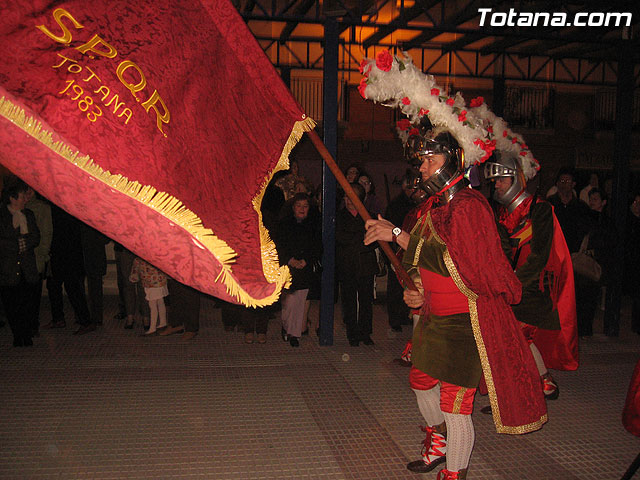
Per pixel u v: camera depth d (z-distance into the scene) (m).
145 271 6.56
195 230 1.35
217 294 1.42
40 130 1.19
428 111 3.09
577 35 6.84
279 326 7.39
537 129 18.89
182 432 4.10
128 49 1.44
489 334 3.00
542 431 4.25
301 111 1.86
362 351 6.25
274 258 1.65
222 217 1.64
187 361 5.79
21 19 1.25
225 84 1.71
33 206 6.39
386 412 4.53
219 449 3.85
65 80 1.29
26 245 5.99
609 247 6.79
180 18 1.59
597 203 7.96
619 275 6.97
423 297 3.14
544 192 16.14
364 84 3.14
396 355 6.11
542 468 3.67
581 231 6.80
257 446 3.90
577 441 4.08
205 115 1.62
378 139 18.88
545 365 4.89
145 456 3.72
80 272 6.66
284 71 15.99
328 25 6.27
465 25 13.39
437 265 3.00
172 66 1.54
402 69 3.06
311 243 6.24
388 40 15.16
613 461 3.79
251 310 6.39
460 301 3.05
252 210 1.72
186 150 1.55
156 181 1.46
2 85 1.22
